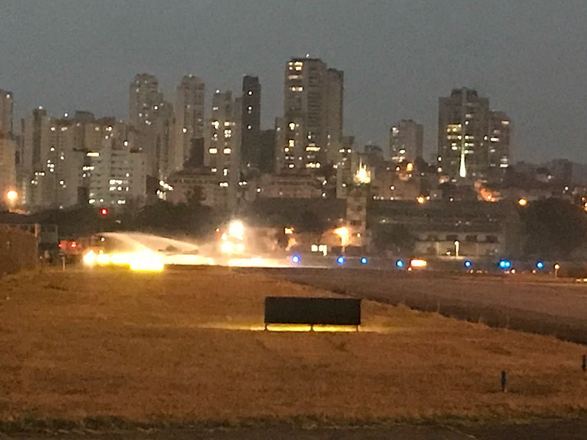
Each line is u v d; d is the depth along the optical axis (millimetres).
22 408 16641
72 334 29344
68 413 16234
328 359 24609
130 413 16375
